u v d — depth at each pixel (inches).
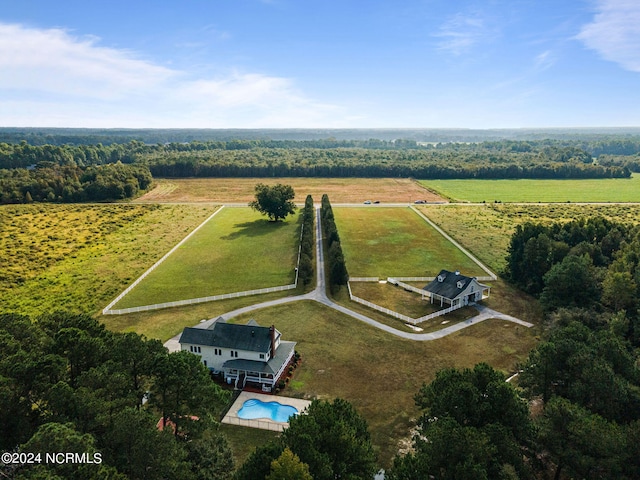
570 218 6190.9
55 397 1365.7
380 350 2802.7
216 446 1622.8
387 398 2325.3
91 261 4453.7
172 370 1657.2
